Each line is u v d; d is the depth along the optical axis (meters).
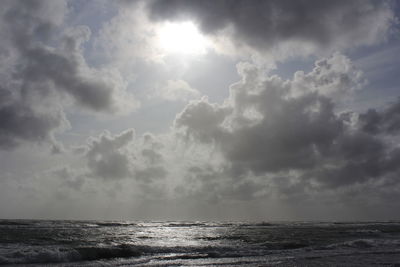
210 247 31.50
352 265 20.42
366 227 82.25
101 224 95.62
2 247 28.92
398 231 62.12
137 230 66.81
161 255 26.47
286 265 20.52
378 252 28.36
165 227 85.44
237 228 80.69
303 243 34.94
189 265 20.81
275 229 73.81
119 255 26.19
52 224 81.38
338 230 66.50
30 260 22.42
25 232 47.50
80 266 20.22
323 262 21.92
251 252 28.45
